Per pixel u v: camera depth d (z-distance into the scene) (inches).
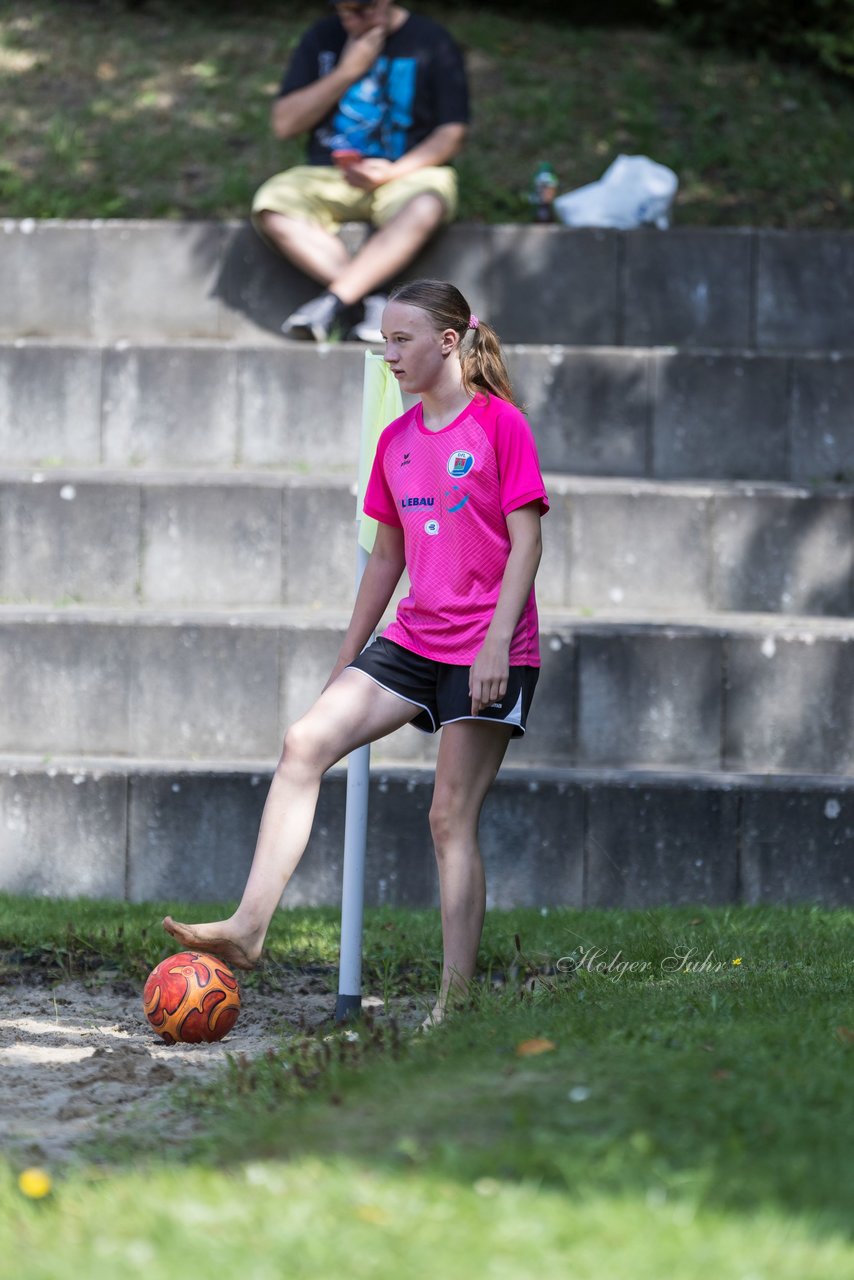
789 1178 356.5
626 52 1802.4
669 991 617.0
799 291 1366.9
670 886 959.6
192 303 1366.9
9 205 1487.5
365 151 1358.3
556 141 1617.9
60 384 1258.0
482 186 1520.7
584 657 1037.8
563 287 1363.2
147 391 1255.5
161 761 1024.2
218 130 1627.7
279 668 1041.5
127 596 1137.4
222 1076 548.4
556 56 1793.8
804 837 956.6
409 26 1373.0
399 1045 525.7
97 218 1481.3
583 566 1144.8
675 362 1257.4
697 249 1363.2
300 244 1321.4
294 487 1136.2
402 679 620.7
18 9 1844.2
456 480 613.6
